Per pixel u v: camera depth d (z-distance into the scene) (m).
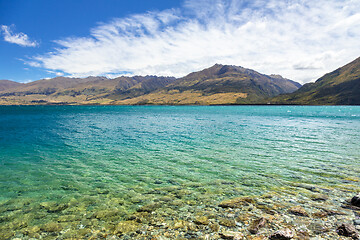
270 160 17.91
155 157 18.95
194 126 45.34
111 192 11.55
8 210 9.55
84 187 12.23
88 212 9.40
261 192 11.43
